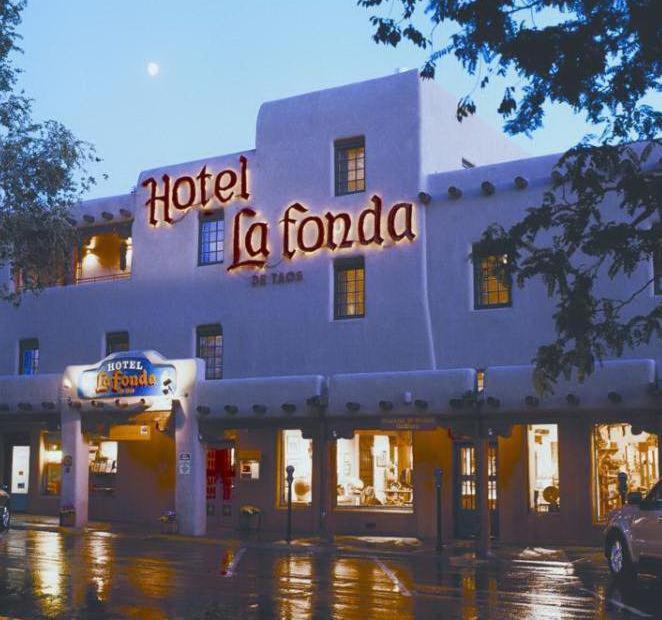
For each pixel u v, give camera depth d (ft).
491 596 47.83
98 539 77.77
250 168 91.25
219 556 65.26
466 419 70.18
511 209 78.23
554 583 52.95
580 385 65.77
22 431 103.14
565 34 36.35
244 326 89.56
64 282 103.96
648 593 49.24
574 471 73.05
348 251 84.84
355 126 85.97
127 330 96.84
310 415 77.15
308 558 65.05
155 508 93.40
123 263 100.94
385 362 81.82
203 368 84.43
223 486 89.40
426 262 81.51
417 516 79.30
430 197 81.71
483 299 79.41
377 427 74.33
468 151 90.99
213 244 93.50
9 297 77.92
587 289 37.45
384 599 46.50
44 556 63.67
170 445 93.40
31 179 68.69
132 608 43.21
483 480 67.46
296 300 87.04
